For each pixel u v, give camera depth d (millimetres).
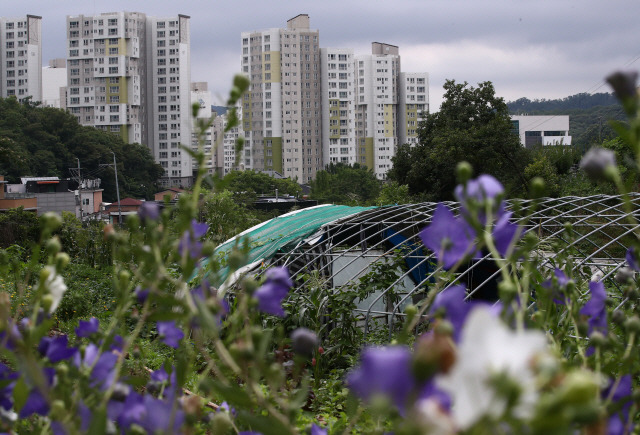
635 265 1677
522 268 1888
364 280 8125
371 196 78750
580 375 591
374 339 7262
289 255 9156
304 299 7168
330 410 4273
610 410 1218
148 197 69938
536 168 24484
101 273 13602
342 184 77438
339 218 11094
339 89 104625
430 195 27891
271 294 1377
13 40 102250
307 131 103812
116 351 1474
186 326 1546
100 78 94875
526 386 615
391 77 107438
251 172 69625
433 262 8844
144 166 70312
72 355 1352
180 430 1230
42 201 48844
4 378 1403
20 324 1408
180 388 1375
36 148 60656
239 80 1532
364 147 107750
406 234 11383
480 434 625
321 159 105438
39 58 103938
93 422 1109
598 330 1588
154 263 1411
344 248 10500
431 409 647
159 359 4828
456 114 28016
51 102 112500
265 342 1200
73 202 49750
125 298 1436
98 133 67250
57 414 1136
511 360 625
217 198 10234
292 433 1135
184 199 1458
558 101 130375
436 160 26656
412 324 1238
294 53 101625
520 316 1157
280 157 102125
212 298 1346
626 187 1138
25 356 1203
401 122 110312
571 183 24750
